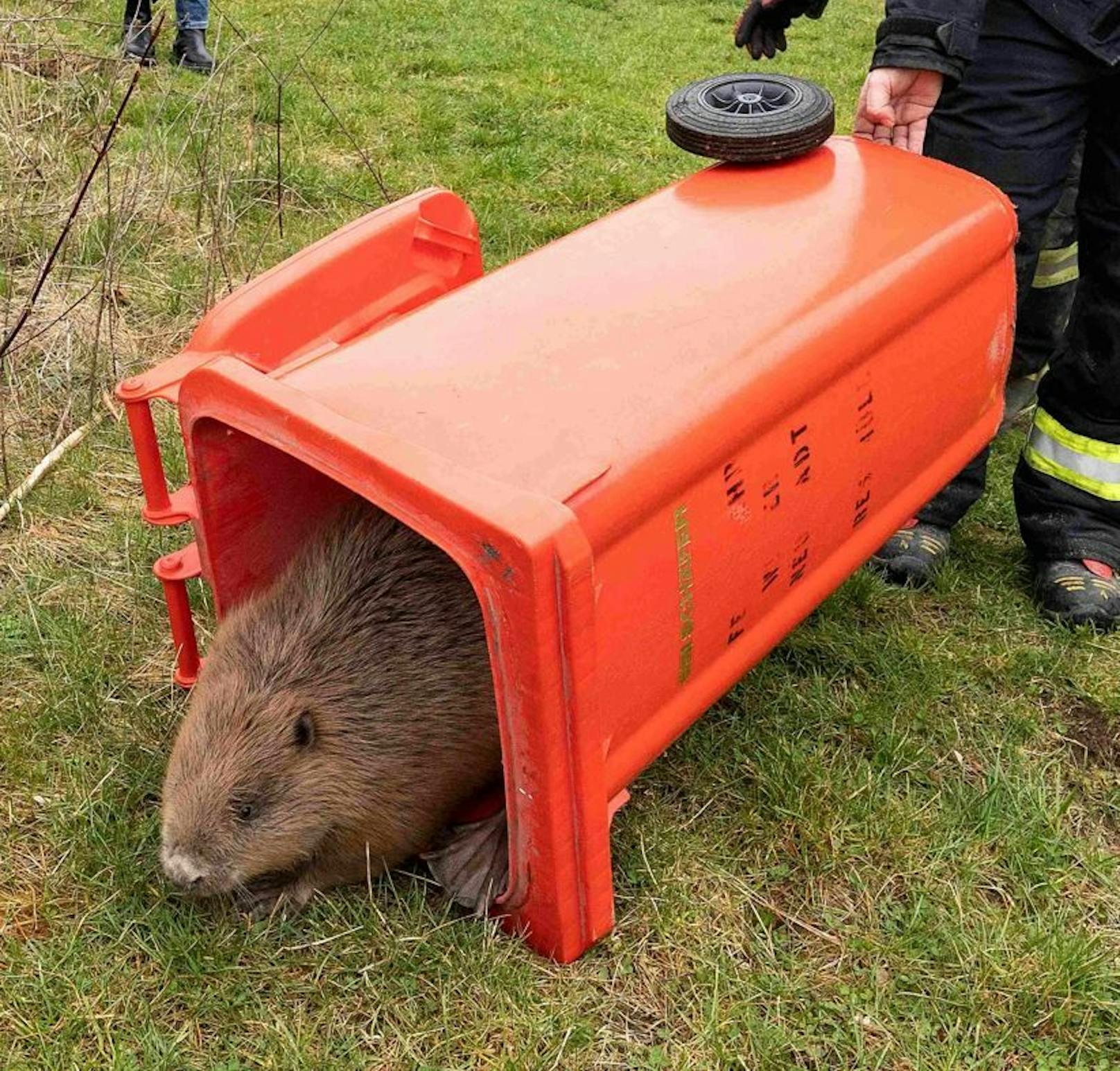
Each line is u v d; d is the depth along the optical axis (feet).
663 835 9.45
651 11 38.88
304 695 8.66
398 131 23.31
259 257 17.21
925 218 10.07
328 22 23.50
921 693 10.99
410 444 7.30
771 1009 8.32
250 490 9.32
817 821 9.53
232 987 8.19
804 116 10.57
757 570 8.83
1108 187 11.28
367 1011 8.11
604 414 7.81
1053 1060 8.13
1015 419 15.29
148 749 9.84
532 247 19.22
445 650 8.84
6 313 15.15
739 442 8.23
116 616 11.32
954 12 10.44
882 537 10.34
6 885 8.81
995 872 9.43
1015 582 12.70
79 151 18.65
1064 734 10.85
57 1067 7.67
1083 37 10.57
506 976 8.21
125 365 15.05
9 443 13.62
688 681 8.61
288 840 8.59
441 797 8.93
